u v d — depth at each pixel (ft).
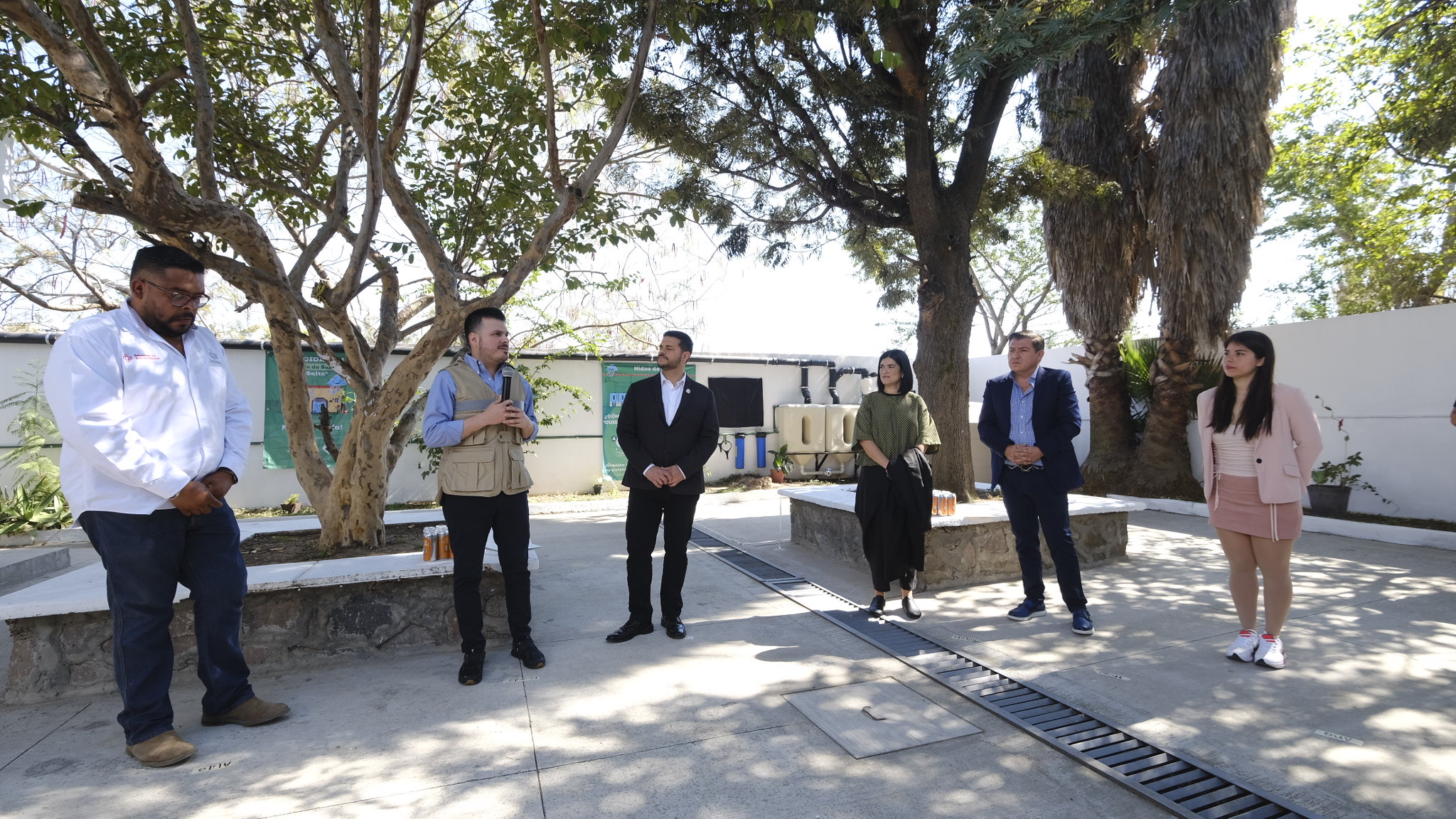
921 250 24.49
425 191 19.83
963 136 24.53
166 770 8.75
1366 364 27.32
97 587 11.78
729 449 43.50
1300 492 11.69
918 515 14.67
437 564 13.19
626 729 9.82
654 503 13.92
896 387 15.06
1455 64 27.07
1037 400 14.57
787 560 21.59
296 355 15.52
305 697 11.07
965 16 20.42
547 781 8.42
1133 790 8.08
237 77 18.56
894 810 7.77
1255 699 10.55
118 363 8.94
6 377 28.91
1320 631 13.67
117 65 10.48
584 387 39.34
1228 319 31.58
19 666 11.10
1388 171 38.37
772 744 9.36
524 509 12.51
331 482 15.66
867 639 13.66
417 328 18.86
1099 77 33.47
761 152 26.45
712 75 24.85
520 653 12.35
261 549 15.39
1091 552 19.89
